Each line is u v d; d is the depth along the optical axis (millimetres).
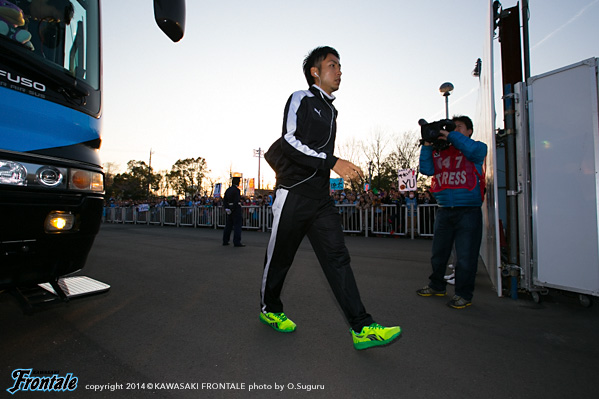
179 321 2840
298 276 4523
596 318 2906
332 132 2385
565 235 3125
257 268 5137
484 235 5484
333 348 2316
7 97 2057
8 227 2053
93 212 2520
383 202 10828
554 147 3193
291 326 2594
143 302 3379
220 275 4637
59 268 2414
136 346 2348
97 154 2660
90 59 2691
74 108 2463
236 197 7883
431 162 3473
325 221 2322
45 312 3037
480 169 3248
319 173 2334
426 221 9641
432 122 3328
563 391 1790
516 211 3537
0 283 2158
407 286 3994
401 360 2141
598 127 2945
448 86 7797
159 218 18625
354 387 1831
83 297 2551
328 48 2455
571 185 3092
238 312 3076
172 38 2527
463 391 1791
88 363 2100
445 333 2576
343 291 2230
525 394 1763
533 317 2934
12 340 2438
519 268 3467
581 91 3037
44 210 2201
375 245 7965
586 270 3000
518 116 3461
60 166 2287
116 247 7711
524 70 3553
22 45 2146
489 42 3406
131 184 52594
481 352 2252
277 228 2379
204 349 2301
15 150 2070
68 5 2531
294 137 2195
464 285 3184
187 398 1729
